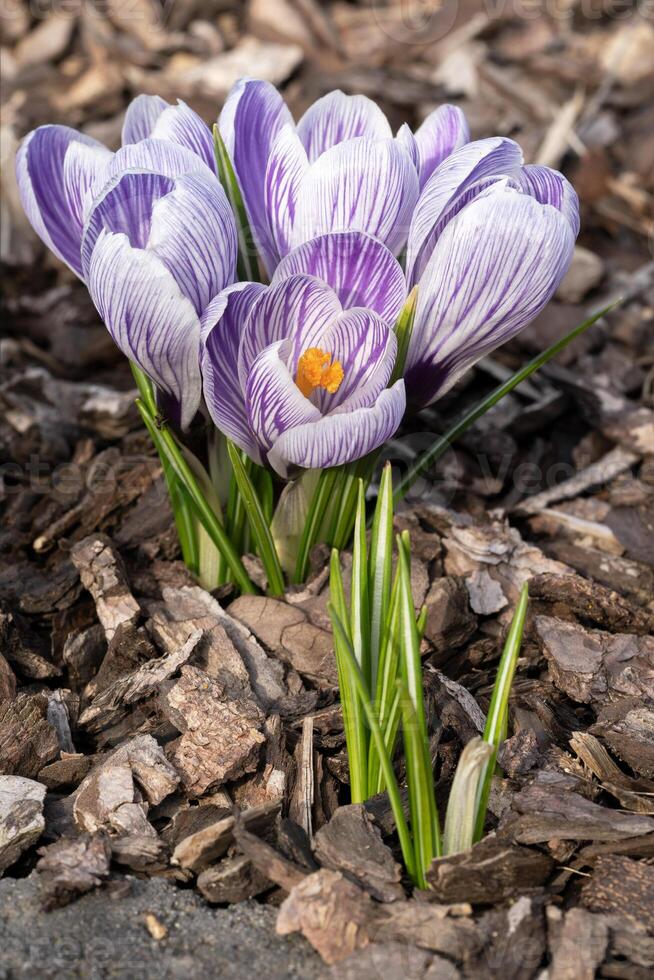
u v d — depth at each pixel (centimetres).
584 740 46
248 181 47
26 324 65
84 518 54
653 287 66
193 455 48
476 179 46
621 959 42
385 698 44
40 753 46
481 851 42
